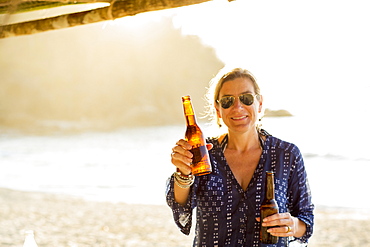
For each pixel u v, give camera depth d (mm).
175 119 62969
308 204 3000
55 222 9695
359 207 10906
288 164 2945
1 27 3062
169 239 8250
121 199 12719
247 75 2920
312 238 8195
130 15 2684
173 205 2943
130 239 8258
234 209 2895
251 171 2955
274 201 2830
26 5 2934
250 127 2895
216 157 2969
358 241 7938
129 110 63500
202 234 2947
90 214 10562
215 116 3176
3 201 12289
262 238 2828
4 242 7777
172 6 2541
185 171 2793
